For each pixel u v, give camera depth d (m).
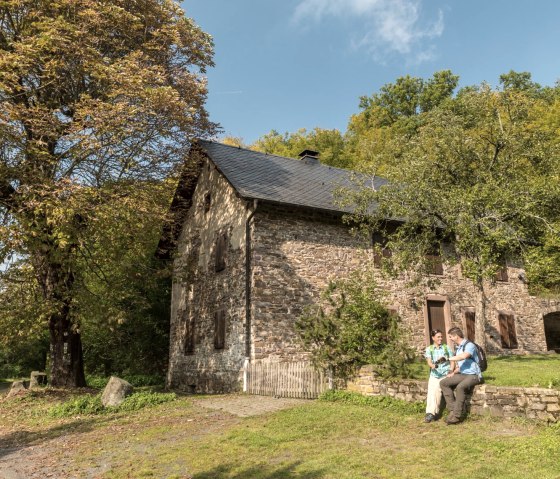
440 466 5.68
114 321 14.76
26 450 8.38
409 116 40.38
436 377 8.03
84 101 13.14
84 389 15.02
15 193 12.94
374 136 33.88
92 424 10.00
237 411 10.20
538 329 20.55
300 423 8.38
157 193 15.23
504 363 14.02
